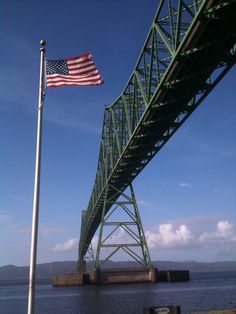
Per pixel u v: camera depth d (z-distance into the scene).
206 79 41.91
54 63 22.11
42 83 21.41
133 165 67.62
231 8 31.69
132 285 83.81
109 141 74.25
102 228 79.38
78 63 22.34
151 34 44.06
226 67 39.72
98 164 94.44
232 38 35.47
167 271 104.50
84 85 21.98
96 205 96.56
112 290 75.62
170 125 51.53
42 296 83.69
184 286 90.06
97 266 82.56
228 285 103.81
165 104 45.41
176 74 40.28
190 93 43.84
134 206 80.56
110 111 72.00
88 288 84.19
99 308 51.50
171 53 38.34
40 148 19.86
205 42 36.00
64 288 104.25
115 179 77.06
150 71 45.22
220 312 24.08
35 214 18.64
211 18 32.59
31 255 18.12
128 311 46.75
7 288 158.62
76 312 49.34
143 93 49.19
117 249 81.00
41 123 20.45
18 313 55.34
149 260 82.94
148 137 55.44
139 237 81.31
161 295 65.50
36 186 19.09
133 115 55.06
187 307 49.47
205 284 110.06
